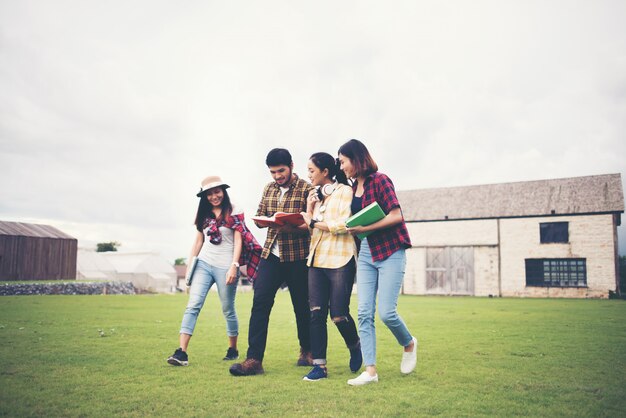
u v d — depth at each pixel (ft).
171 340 19.21
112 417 8.40
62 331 21.84
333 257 12.60
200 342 19.11
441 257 102.99
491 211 100.37
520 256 95.91
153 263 157.79
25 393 10.04
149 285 149.38
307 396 9.95
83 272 128.67
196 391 10.39
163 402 9.43
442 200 108.17
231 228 14.99
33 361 13.96
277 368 13.69
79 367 13.15
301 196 14.15
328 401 9.51
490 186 106.52
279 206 14.35
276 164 13.96
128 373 12.41
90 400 9.55
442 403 9.31
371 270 12.15
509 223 97.66
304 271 13.80
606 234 89.10
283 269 13.91
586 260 90.12
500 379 11.69
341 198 12.84
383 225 11.46
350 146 12.30
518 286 95.35
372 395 10.03
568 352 16.21
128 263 154.20
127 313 34.37
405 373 12.44
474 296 98.07
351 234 11.94
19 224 103.60
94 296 69.36
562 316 33.81
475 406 9.09
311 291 12.69
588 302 62.18
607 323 27.76
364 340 11.74
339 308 12.41
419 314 36.24
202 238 15.44
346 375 12.58
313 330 12.35
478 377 11.97
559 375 12.19
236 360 14.80
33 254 100.94
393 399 9.66
